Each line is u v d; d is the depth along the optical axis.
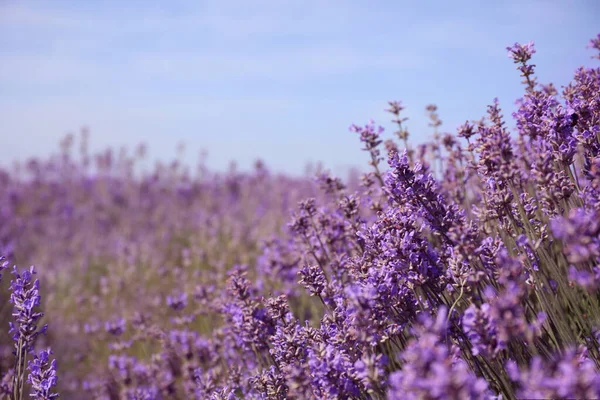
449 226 0.67
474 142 0.69
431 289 0.66
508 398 0.62
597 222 0.56
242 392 0.80
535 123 0.69
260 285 0.95
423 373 0.52
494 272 0.66
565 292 0.64
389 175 0.68
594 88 0.69
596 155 0.67
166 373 0.97
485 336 0.56
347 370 0.62
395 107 0.85
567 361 0.53
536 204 0.68
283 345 0.68
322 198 1.01
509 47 0.71
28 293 0.69
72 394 1.08
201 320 1.04
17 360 0.69
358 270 0.70
